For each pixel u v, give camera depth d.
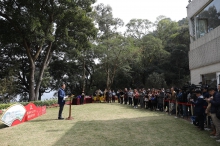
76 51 22.27
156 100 14.80
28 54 19.23
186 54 37.25
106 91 25.25
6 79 20.78
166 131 7.89
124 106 18.47
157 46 37.75
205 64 13.88
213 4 13.23
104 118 11.21
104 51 29.84
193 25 16.52
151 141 6.54
